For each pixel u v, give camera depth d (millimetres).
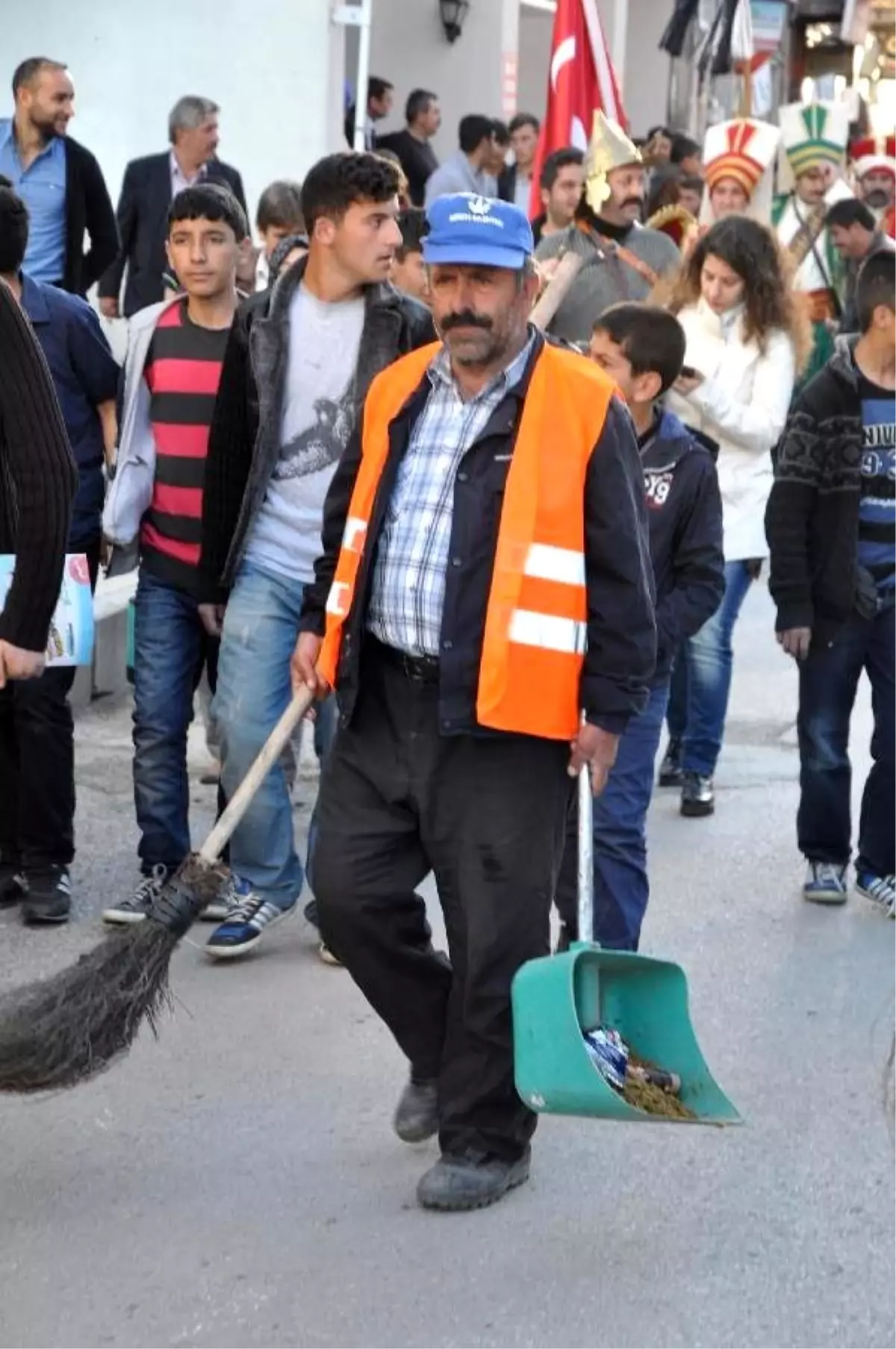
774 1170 5887
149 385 7867
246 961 7582
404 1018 5746
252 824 7508
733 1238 5465
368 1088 6426
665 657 6727
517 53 24094
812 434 8117
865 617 8164
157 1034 6051
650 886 8711
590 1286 5180
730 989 7426
